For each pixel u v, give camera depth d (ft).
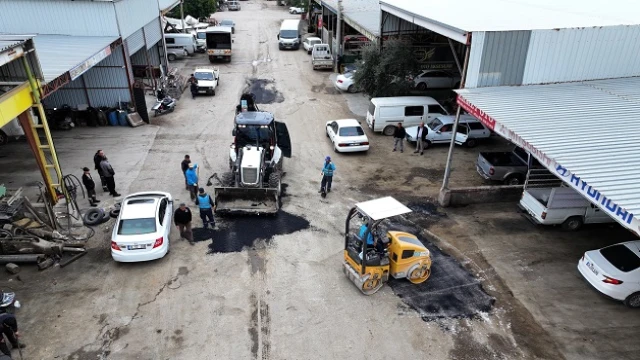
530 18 55.72
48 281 37.24
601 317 34.96
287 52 126.93
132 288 36.73
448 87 93.20
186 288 36.88
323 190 51.67
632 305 35.91
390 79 79.71
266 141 52.80
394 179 57.16
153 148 63.72
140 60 96.07
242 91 91.15
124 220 39.37
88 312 34.06
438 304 35.86
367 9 110.11
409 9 65.51
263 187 49.19
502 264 40.98
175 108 81.00
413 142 66.95
